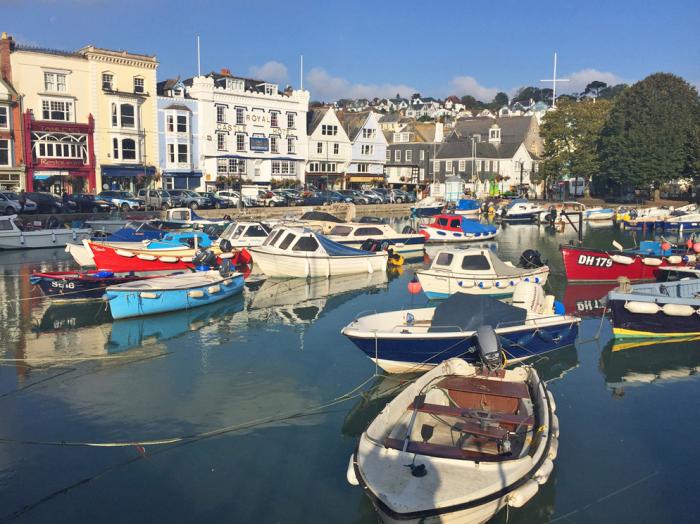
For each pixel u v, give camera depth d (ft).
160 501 30.50
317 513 29.53
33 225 119.14
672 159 223.30
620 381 46.96
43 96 170.30
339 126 255.09
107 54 180.14
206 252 78.28
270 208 175.73
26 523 28.76
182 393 44.04
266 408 41.37
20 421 39.37
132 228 98.78
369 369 48.83
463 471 26.27
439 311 46.78
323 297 75.20
